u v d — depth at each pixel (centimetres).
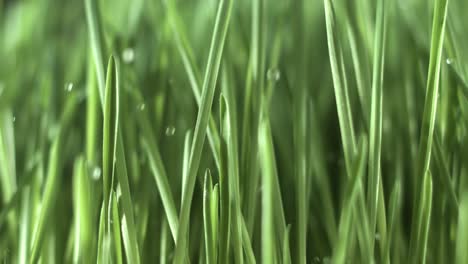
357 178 27
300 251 28
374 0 32
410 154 31
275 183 28
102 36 28
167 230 29
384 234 28
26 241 29
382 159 31
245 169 28
